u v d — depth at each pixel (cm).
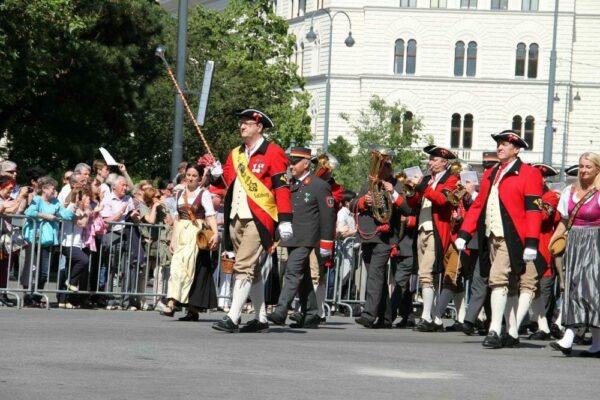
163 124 5294
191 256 1738
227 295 2164
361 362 1216
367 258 1883
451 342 1606
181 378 1034
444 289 1872
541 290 1811
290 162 1748
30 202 2239
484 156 1952
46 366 1078
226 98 5559
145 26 4409
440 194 1822
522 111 10175
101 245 2097
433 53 10206
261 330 1583
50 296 2292
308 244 1720
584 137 10219
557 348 1452
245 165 1517
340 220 2239
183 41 2795
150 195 2152
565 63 10119
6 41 3472
